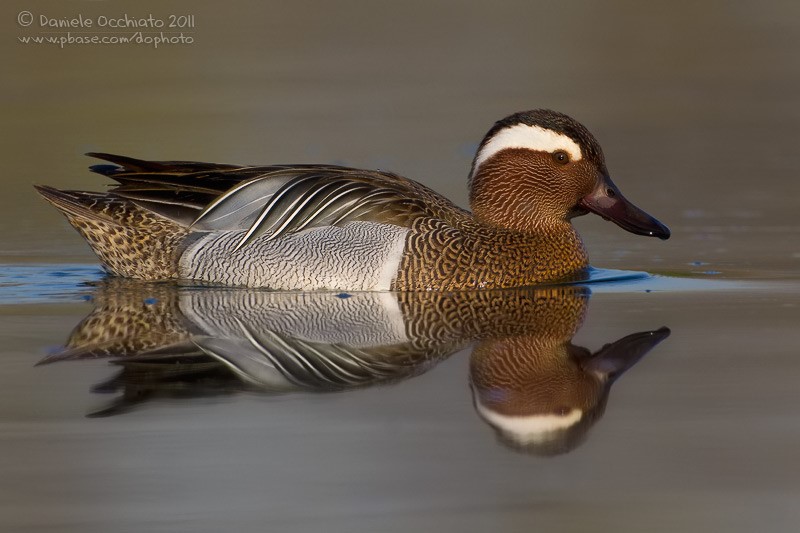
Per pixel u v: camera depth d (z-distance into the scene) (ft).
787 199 62.54
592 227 60.18
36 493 27.99
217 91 87.30
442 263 46.34
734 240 55.16
